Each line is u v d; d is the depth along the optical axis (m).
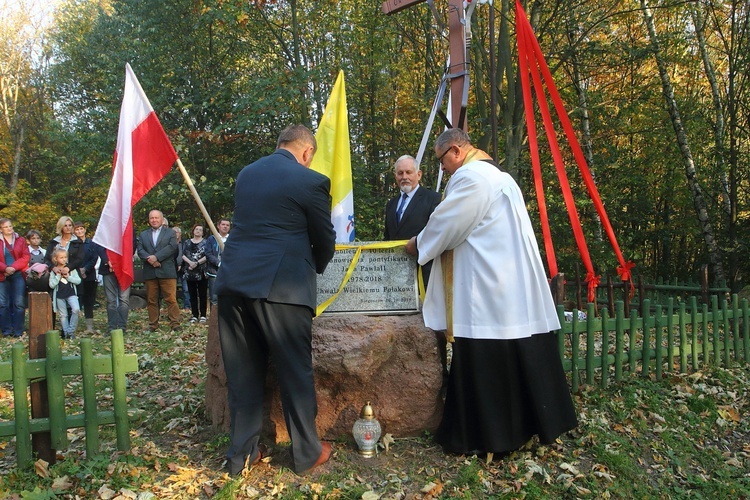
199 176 13.97
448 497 3.09
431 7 6.18
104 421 3.34
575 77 13.38
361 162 14.34
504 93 13.20
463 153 3.78
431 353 3.69
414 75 16.34
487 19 12.80
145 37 14.37
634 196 14.89
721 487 3.70
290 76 13.13
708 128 14.20
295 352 3.15
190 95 14.42
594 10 13.03
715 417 4.68
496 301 3.45
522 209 3.62
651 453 3.99
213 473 3.28
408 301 3.80
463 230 3.48
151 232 8.56
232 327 3.21
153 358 6.33
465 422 3.51
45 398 3.29
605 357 4.93
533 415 3.52
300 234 3.16
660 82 13.49
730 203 13.27
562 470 3.52
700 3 13.38
